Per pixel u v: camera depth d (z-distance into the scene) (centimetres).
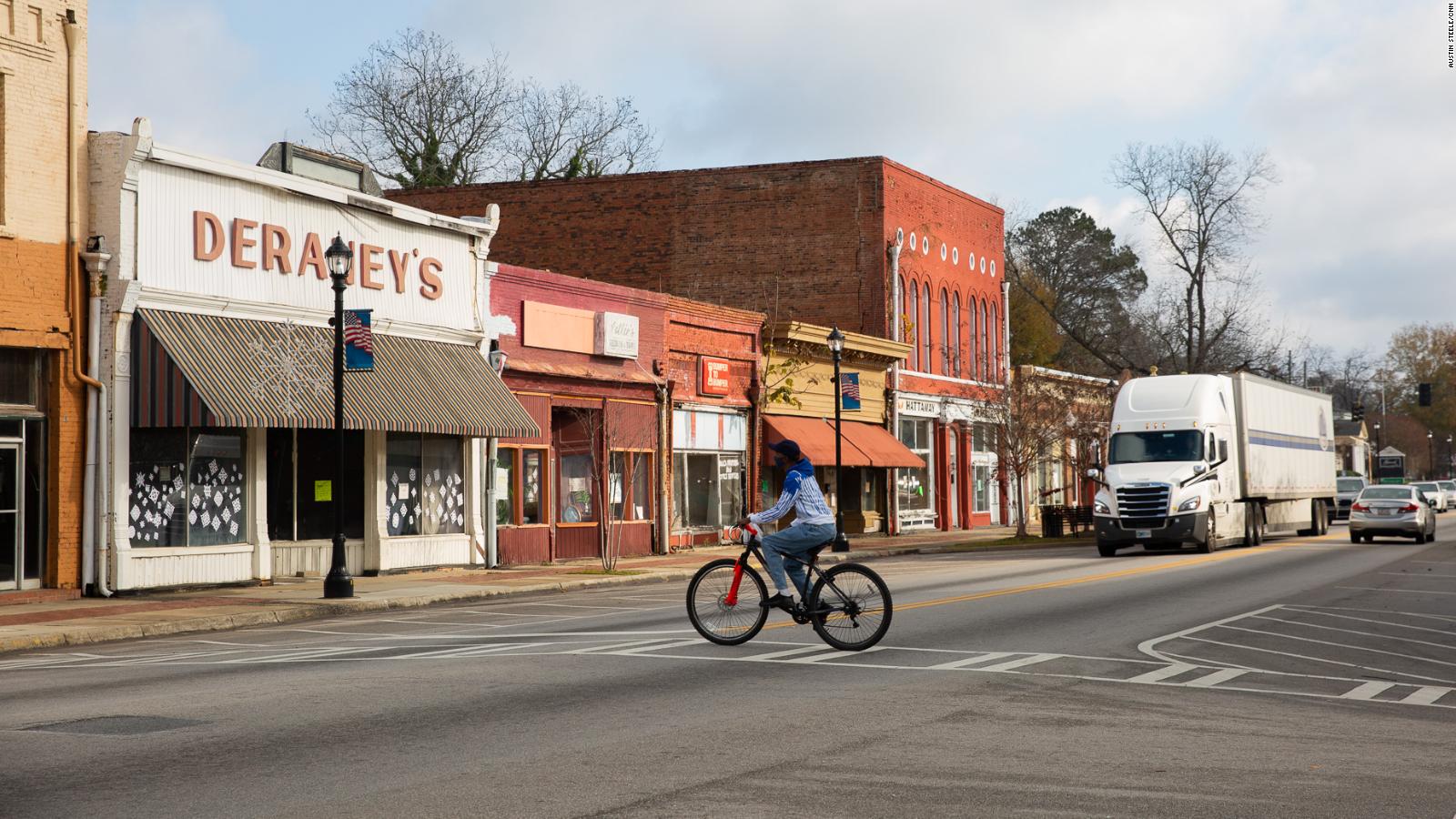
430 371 2850
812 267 4809
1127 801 764
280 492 2648
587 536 3469
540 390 3262
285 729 972
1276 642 1616
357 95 5809
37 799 755
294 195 2636
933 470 5278
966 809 739
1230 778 830
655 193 4931
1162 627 1722
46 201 2258
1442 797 788
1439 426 14688
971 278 5559
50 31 2277
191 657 1509
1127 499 3609
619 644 1515
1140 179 6838
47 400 2262
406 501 2886
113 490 2297
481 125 5894
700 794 768
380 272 2834
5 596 2167
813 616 1476
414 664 1349
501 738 938
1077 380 6325
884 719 1023
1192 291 6881
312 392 2511
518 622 1905
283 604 2138
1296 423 4569
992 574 2758
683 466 3841
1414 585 2469
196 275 2434
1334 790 802
